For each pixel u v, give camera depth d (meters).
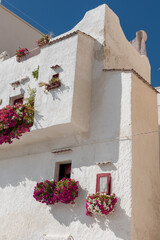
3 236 10.84
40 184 10.13
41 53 11.38
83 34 10.86
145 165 9.64
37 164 11.03
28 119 10.78
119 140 9.48
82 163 9.94
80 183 9.73
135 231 8.49
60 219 9.72
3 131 11.17
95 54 11.10
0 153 12.41
